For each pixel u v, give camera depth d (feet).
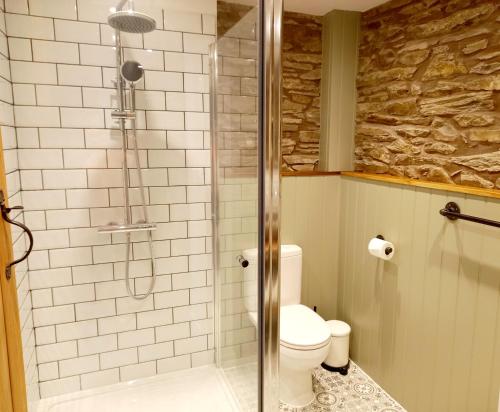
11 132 5.56
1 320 3.78
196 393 6.88
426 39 6.45
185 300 7.16
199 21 6.45
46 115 5.93
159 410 6.48
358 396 7.22
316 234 8.50
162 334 7.12
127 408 6.52
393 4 7.14
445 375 5.91
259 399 5.07
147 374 7.14
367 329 7.77
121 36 6.11
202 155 6.86
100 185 6.36
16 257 5.35
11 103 5.63
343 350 7.90
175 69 6.47
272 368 4.94
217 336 7.27
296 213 8.29
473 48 5.62
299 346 6.36
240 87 5.17
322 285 8.73
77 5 5.84
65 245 6.31
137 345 7.00
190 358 7.38
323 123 8.40
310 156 8.55
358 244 7.91
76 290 6.48
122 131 6.33
